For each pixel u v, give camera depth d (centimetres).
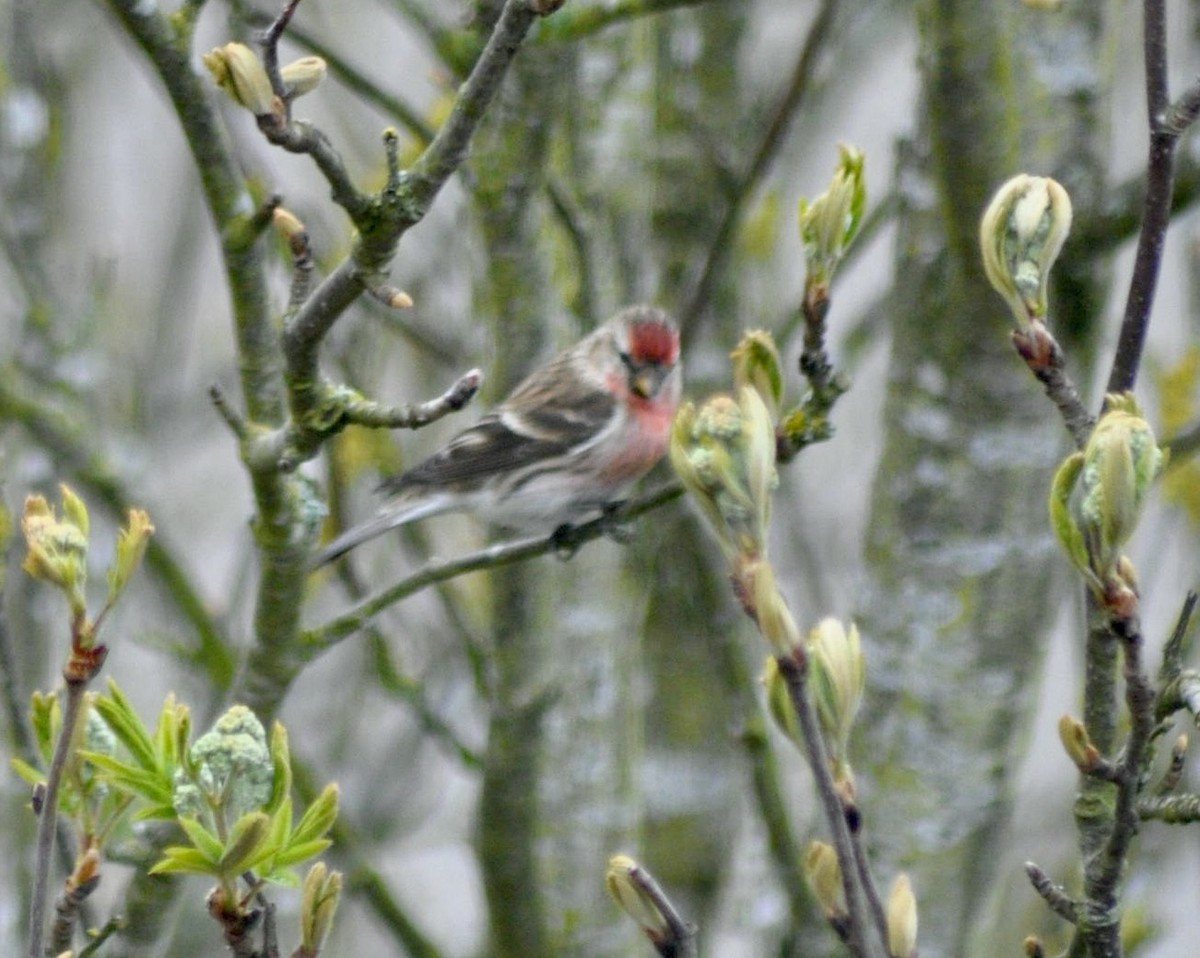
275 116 636
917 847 998
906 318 995
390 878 1516
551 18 879
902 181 994
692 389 1371
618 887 501
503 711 972
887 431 1009
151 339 1580
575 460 1162
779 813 1049
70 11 1599
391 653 1298
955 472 981
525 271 955
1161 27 536
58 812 625
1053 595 1002
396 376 1496
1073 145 938
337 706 1422
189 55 714
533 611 963
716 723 1496
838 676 513
